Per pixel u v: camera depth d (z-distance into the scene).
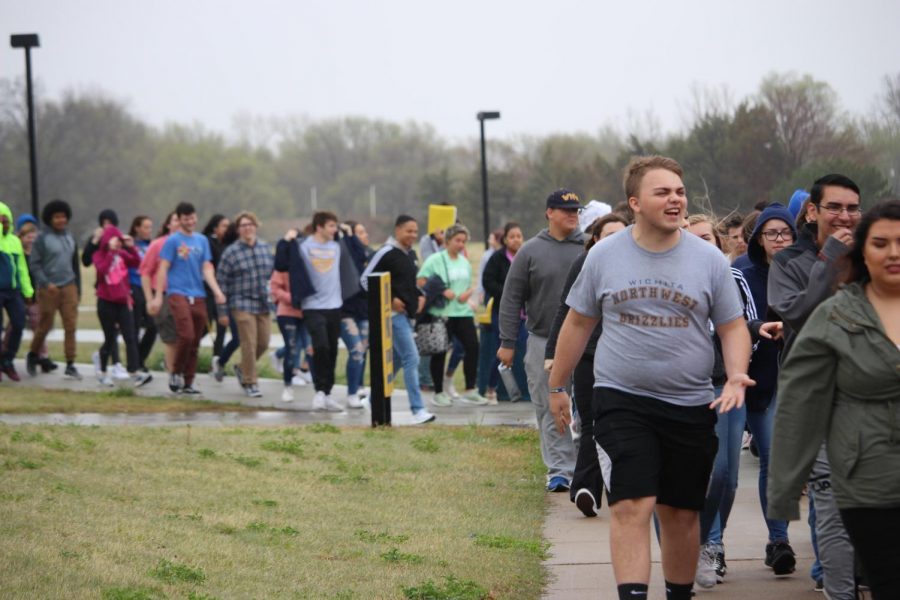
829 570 18.17
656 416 17.83
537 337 30.81
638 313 17.80
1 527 22.36
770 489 15.48
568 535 26.20
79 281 55.44
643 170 17.81
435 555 23.44
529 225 150.50
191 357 50.88
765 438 22.73
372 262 43.50
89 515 24.19
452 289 49.31
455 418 45.31
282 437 36.50
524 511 28.73
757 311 22.86
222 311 53.09
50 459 29.22
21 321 53.59
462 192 160.50
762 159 95.81
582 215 35.44
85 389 51.47
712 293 17.86
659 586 21.88
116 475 28.52
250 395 50.81
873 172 80.31
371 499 28.94
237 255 50.38
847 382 14.81
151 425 39.81
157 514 25.05
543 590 21.66
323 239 46.75
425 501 29.14
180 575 20.23
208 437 35.22
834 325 14.88
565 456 31.03
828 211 19.50
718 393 21.53
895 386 14.54
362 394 50.16
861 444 14.67
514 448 37.28
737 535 26.02
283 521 25.70
